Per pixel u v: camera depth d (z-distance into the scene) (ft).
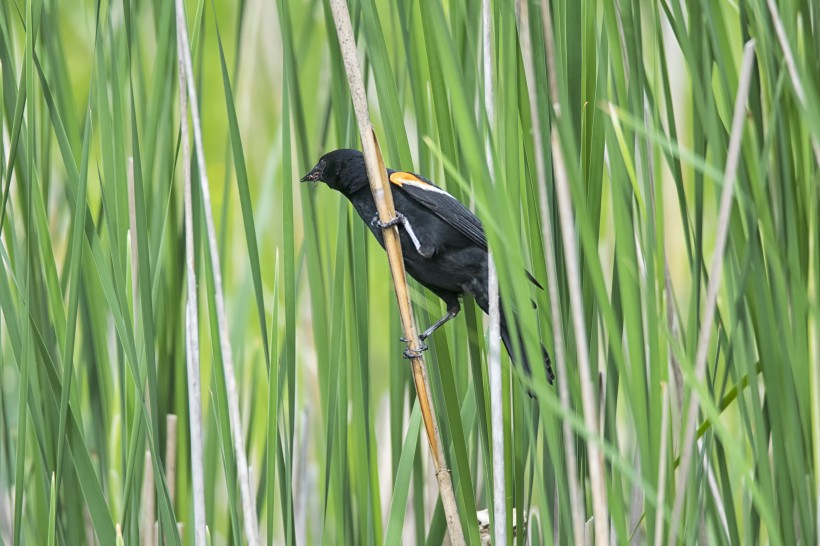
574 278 16.44
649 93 19.10
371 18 20.65
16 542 19.54
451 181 21.61
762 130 18.12
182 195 23.81
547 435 16.72
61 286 23.22
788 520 17.85
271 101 37.42
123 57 23.09
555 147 16.37
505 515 19.06
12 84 21.27
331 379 21.26
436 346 20.27
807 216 18.33
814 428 19.58
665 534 18.16
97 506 20.22
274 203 37.76
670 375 21.08
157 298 23.38
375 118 31.30
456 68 15.42
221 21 44.78
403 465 21.29
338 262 21.30
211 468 25.12
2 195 20.71
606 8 17.43
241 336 27.61
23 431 19.44
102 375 23.95
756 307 17.51
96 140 23.44
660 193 19.03
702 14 18.24
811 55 17.87
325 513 21.59
